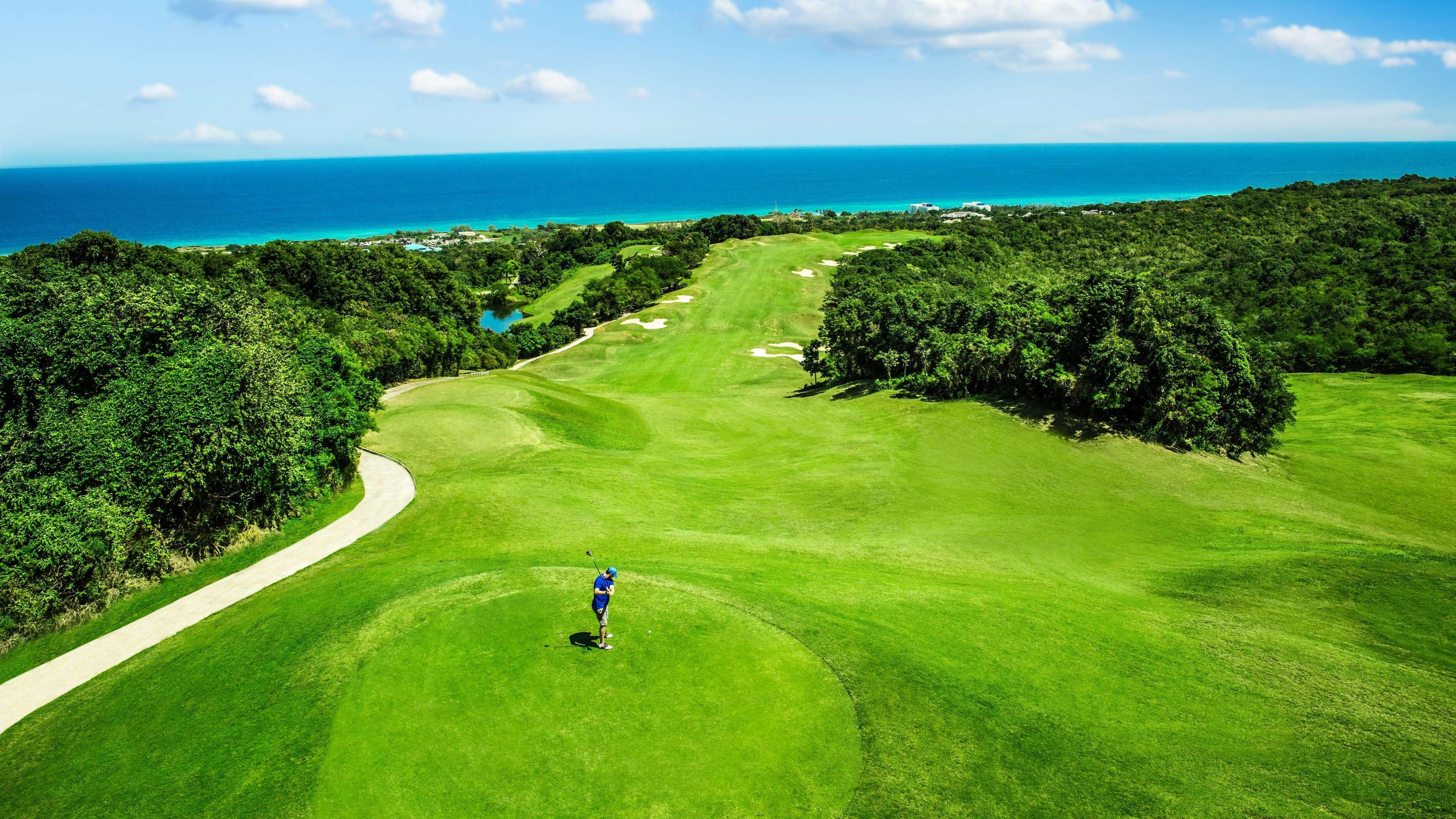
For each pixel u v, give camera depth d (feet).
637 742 37.86
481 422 135.13
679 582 60.23
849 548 81.61
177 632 66.64
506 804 33.81
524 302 434.30
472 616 51.52
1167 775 37.47
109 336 86.48
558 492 101.09
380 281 289.94
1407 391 171.12
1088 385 131.75
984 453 122.42
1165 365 123.44
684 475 115.65
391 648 47.70
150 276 193.98
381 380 203.31
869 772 36.14
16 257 199.00
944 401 156.04
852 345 197.26
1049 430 131.95
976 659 49.78
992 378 155.53
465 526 88.79
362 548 84.38
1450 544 94.48
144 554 76.69
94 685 56.95
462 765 36.42
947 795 34.83
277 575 78.74
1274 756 39.88
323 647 50.24
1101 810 34.47
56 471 73.72
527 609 52.39
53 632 68.49
